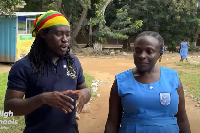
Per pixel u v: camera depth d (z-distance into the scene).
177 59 18.73
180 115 2.24
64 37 2.17
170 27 24.12
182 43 16.84
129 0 24.44
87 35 32.25
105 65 14.75
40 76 2.15
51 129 2.18
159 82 2.11
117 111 2.22
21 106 2.01
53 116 2.18
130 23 22.59
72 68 2.31
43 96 1.95
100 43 21.16
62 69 2.25
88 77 10.34
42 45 2.21
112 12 25.28
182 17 24.23
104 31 20.52
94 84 9.27
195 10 24.52
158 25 24.36
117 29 22.17
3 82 8.52
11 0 11.29
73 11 21.62
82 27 25.34
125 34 22.62
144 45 2.07
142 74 2.14
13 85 2.11
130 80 2.14
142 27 23.69
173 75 2.17
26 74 2.13
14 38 12.85
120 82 2.16
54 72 2.21
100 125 5.40
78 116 5.71
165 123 2.05
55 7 19.06
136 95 2.06
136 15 23.28
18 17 12.81
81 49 21.41
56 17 2.15
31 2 20.72
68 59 2.30
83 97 2.17
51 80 2.18
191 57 21.12
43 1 19.58
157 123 2.04
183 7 22.77
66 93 2.03
